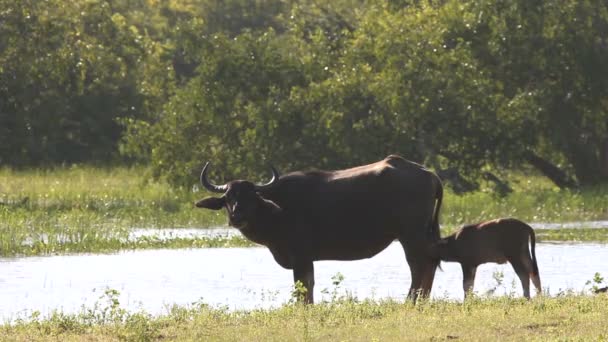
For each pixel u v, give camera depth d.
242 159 111.81
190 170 112.19
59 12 117.25
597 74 124.94
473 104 113.56
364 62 118.00
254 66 114.50
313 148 112.06
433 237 53.84
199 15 198.50
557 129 124.94
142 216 97.75
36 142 148.88
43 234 84.50
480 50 123.06
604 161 132.25
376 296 58.34
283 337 39.78
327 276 66.75
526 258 53.06
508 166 122.44
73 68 117.00
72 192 117.38
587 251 77.06
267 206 52.62
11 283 63.19
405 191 52.97
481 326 40.84
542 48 123.06
